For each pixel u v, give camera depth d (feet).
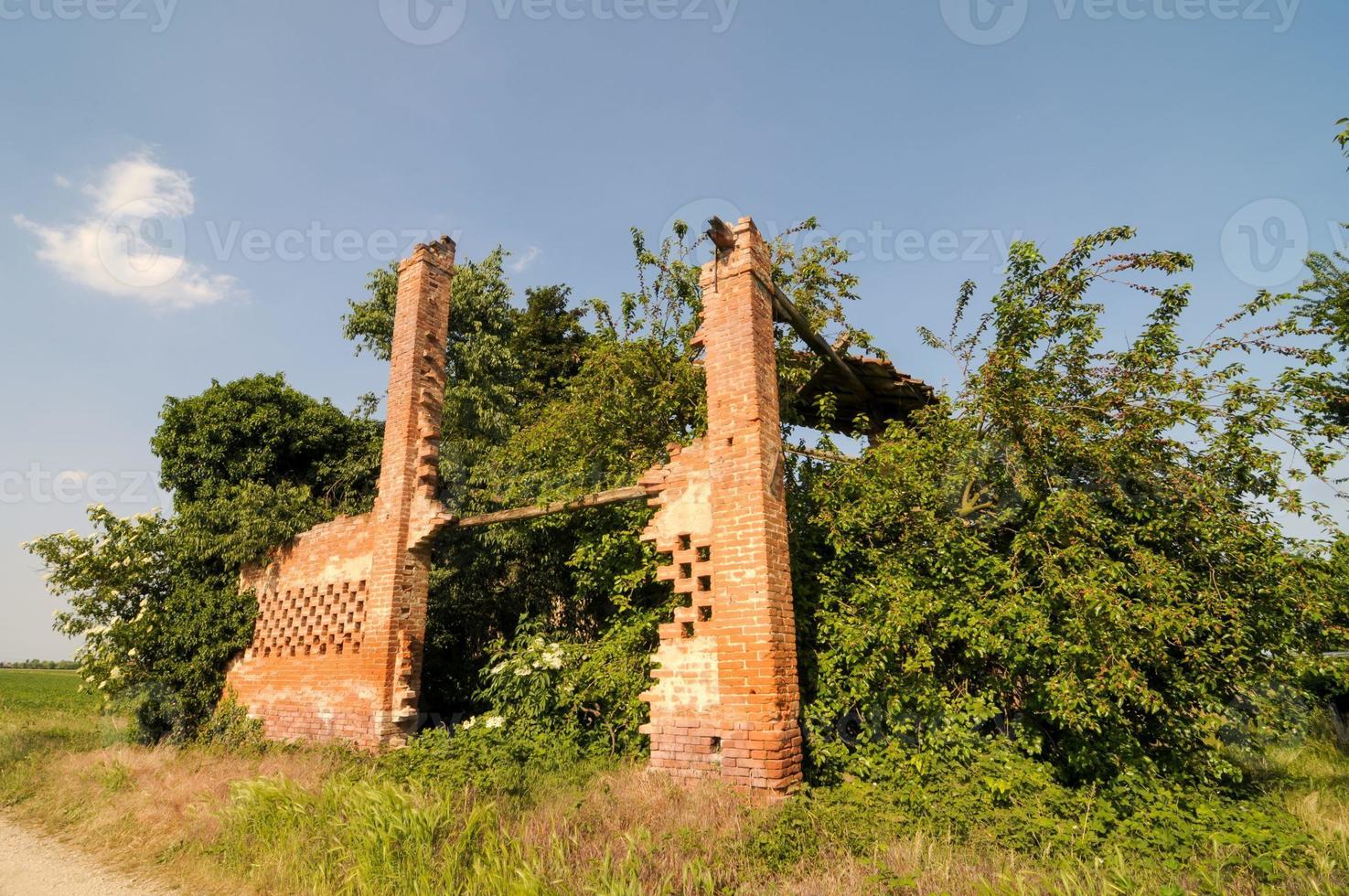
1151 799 25.18
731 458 29.43
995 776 25.71
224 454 56.39
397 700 38.73
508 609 53.01
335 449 62.39
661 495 32.12
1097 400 31.30
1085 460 30.37
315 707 41.57
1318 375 29.04
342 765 34.37
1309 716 29.60
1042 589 29.27
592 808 24.90
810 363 42.80
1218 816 23.88
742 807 23.98
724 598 28.19
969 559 31.04
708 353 31.42
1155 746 28.58
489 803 23.84
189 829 25.64
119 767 35.32
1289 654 26.63
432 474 42.32
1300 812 25.67
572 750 34.24
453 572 50.14
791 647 28.17
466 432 64.80
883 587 29.76
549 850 20.56
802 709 28.66
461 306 70.54
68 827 28.84
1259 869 19.26
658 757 28.68
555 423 47.21
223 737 43.24
